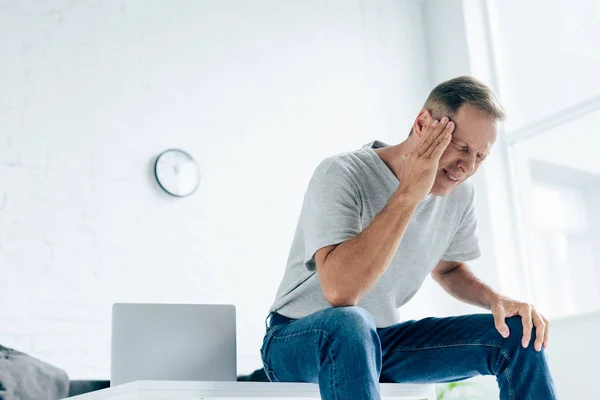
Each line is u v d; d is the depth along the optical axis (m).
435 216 1.97
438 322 1.93
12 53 3.55
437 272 2.20
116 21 3.89
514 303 1.85
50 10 3.71
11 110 3.48
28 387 3.16
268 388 1.65
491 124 1.75
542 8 4.49
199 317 1.89
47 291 3.36
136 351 1.81
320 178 1.80
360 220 1.81
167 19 4.07
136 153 3.77
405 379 1.97
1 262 3.29
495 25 4.78
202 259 3.83
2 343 3.20
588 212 4.08
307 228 1.75
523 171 4.48
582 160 4.15
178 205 3.83
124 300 3.55
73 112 3.64
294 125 4.35
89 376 3.36
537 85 4.46
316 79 4.52
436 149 1.68
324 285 1.63
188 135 3.96
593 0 4.20
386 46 4.88
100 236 3.56
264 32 4.39
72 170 3.57
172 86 3.98
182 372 1.84
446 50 4.94
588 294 4.04
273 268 4.04
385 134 4.70
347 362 1.47
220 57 4.20
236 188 4.04
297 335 1.65
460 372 1.88
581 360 3.72
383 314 1.96
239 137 4.13
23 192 3.42
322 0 4.70
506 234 4.47
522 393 1.75
